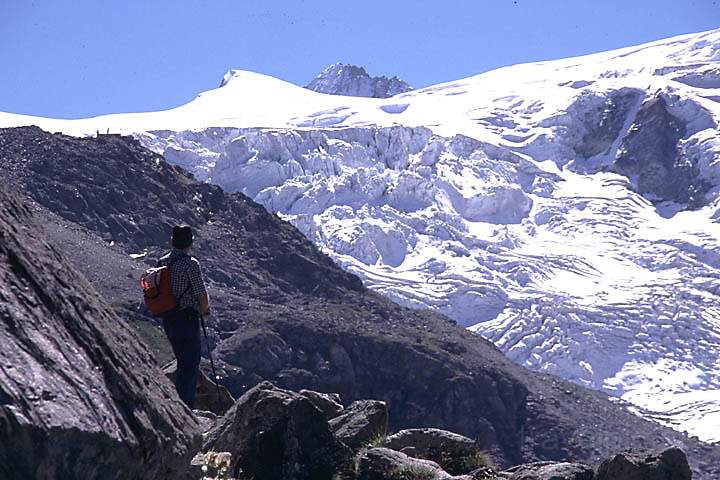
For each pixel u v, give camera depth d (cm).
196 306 2328
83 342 1222
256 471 2252
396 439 2677
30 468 1053
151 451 1238
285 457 2277
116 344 1285
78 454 1110
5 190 1334
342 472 2302
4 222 1252
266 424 2294
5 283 1176
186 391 2325
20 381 1084
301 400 2323
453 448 2659
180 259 2328
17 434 1041
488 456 2688
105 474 1160
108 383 1216
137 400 1255
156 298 2314
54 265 1282
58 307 1219
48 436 1064
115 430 1166
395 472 2314
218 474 2142
